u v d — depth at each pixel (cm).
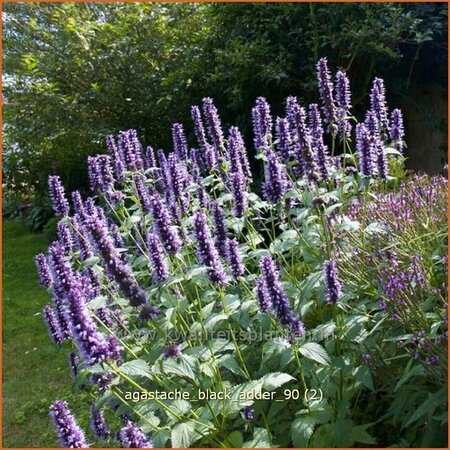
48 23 945
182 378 313
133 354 282
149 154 521
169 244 296
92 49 826
